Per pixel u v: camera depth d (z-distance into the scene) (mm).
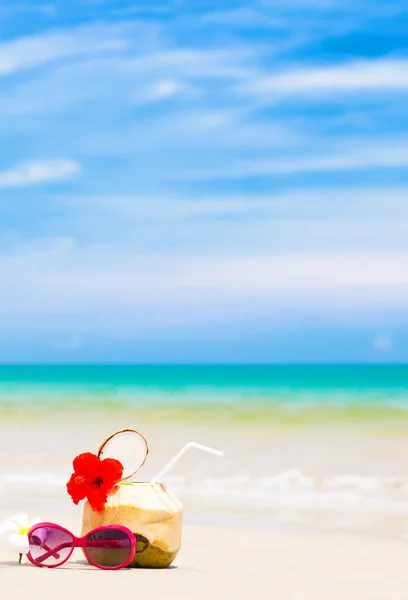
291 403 23688
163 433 20109
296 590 4902
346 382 27312
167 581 4703
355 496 11258
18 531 5023
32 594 4234
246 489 11914
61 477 13023
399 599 4805
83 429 21266
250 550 6848
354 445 16875
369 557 6602
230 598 4441
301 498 11086
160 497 5090
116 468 4961
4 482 12477
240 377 30703
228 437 18953
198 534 7785
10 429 21125
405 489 11797
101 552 4922
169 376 32781
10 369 39719
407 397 23578
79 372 37125
